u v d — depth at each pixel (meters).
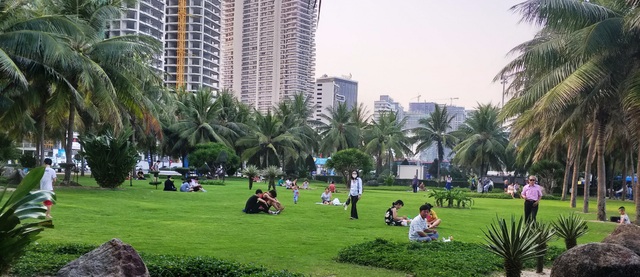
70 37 23.89
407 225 15.91
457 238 13.64
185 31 119.75
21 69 23.72
